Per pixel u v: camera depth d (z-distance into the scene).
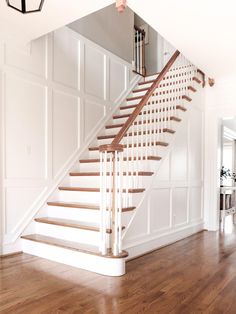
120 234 2.96
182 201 4.79
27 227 3.77
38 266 3.11
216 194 5.47
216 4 2.80
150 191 3.88
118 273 2.85
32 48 3.92
